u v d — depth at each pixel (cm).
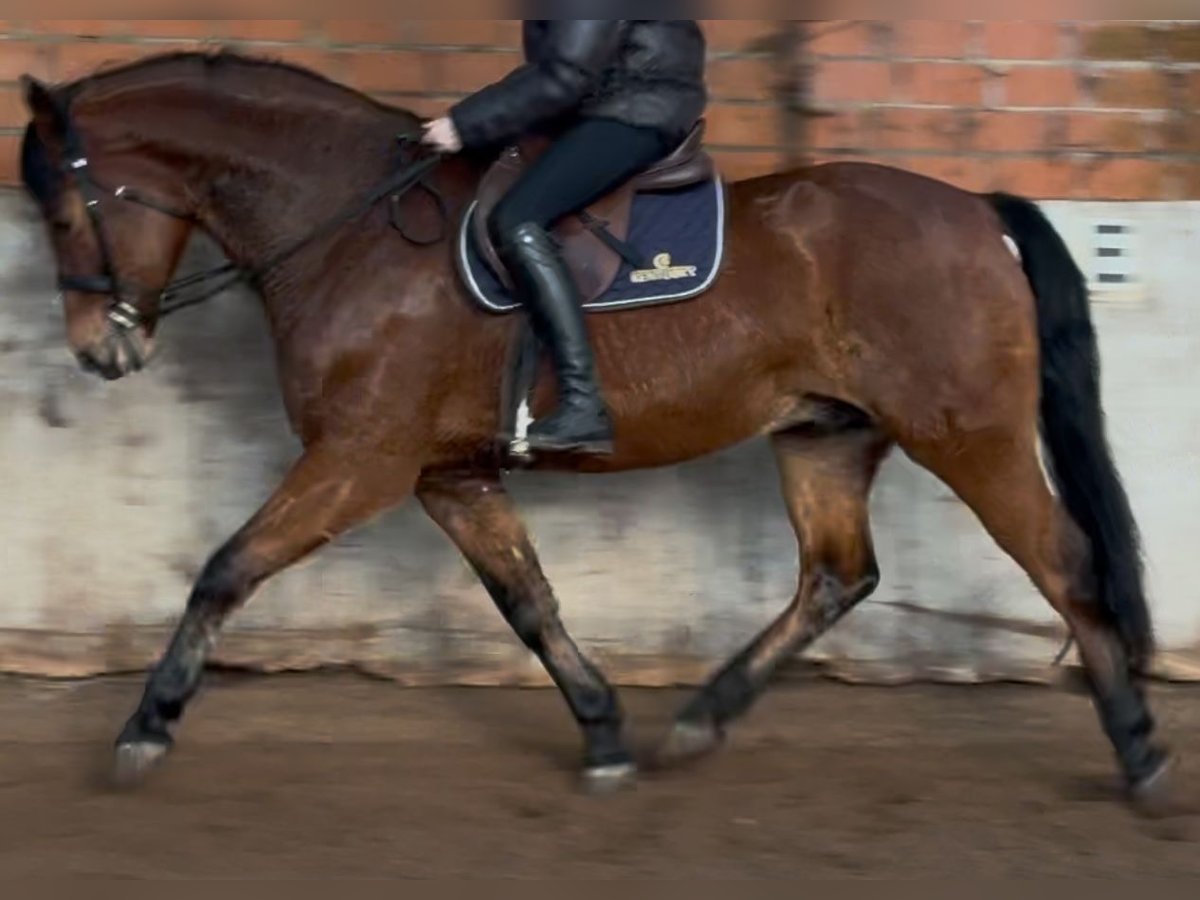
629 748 613
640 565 719
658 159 570
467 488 607
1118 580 570
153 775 596
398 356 566
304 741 646
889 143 729
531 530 717
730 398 579
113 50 720
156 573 716
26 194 700
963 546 718
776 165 730
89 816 554
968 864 520
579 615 720
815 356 575
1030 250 574
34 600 716
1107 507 570
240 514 714
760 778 607
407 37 723
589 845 536
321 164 583
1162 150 730
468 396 573
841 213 572
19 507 713
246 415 711
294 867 512
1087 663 575
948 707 696
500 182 568
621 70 558
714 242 570
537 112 548
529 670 721
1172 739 652
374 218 577
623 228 568
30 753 624
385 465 572
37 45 718
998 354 562
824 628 625
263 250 583
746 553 718
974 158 730
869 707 695
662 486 717
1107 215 712
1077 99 729
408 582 720
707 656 720
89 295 589
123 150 584
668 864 520
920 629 721
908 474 716
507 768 617
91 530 714
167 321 706
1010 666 720
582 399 554
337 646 721
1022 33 727
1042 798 583
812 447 619
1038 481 571
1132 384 715
